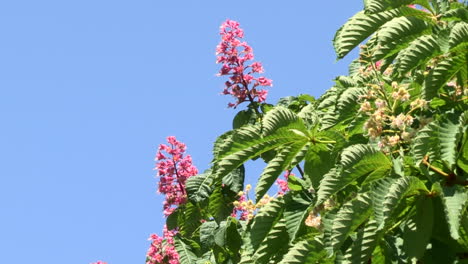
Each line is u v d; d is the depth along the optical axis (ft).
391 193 17.70
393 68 20.57
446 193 18.10
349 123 22.71
